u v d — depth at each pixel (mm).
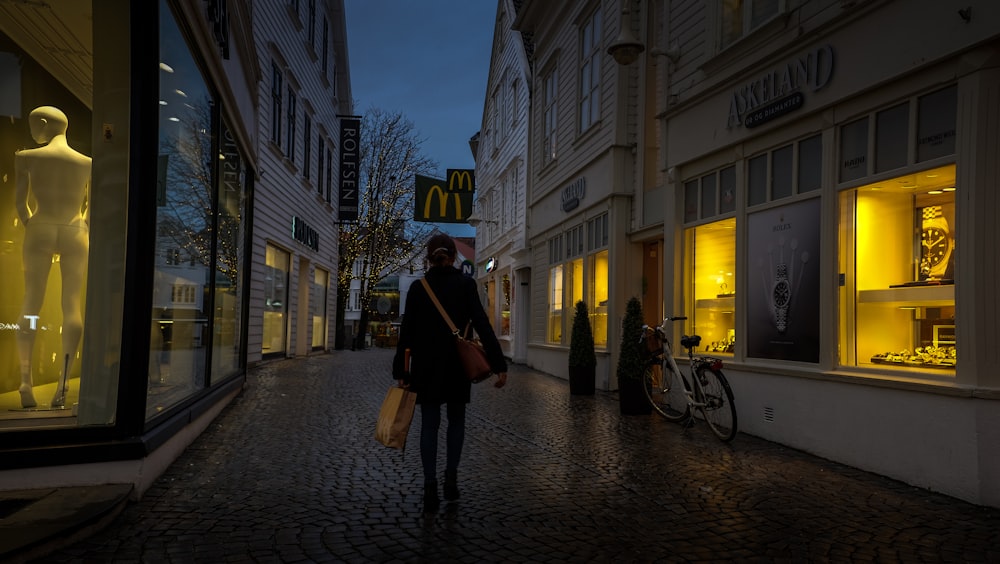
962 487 4906
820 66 6594
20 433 4301
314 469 5570
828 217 6465
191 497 4613
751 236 7668
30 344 5082
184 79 5836
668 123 9531
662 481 5371
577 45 14062
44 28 5184
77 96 5320
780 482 5395
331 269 26578
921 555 3732
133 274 4652
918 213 5641
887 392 5625
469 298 4707
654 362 8969
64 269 5148
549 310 16109
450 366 4562
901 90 5707
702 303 8828
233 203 9164
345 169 26359
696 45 8914
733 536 4035
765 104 7340
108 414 4602
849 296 6281
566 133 14797
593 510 4539
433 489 4426
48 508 3854
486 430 7711
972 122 5031
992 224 4922
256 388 11297
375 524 4141
